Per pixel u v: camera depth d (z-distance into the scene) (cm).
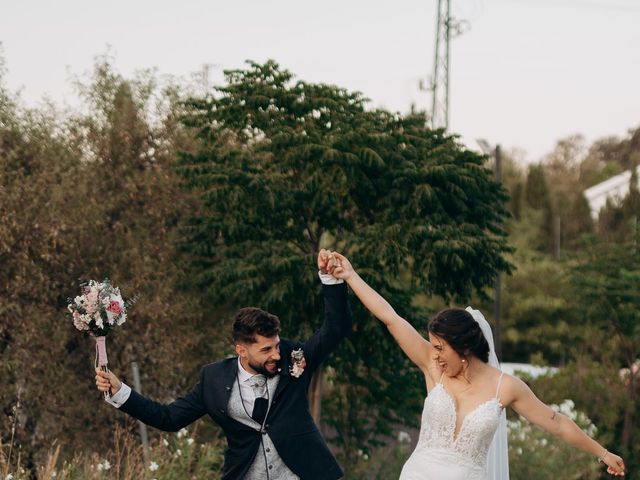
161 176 1252
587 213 4206
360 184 1152
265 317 482
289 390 496
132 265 1232
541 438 1447
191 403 501
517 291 3384
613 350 2219
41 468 830
